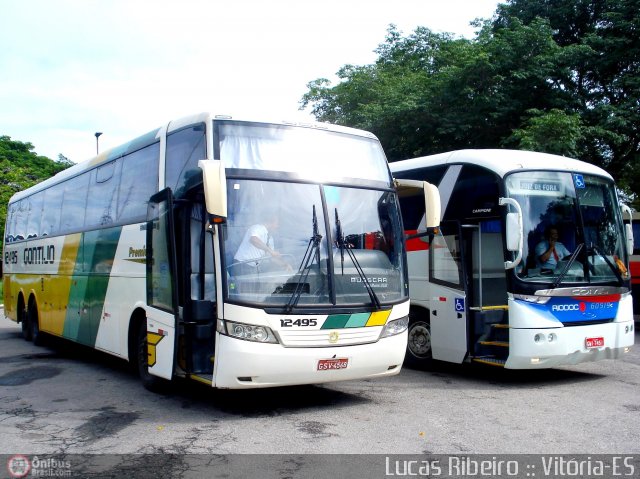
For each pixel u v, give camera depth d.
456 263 10.00
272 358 6.95
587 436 6.61
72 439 6.54
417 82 22.56
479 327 9.63
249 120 7.74
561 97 20.20
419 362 10.84
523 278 8.98
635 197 22.98
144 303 8.70
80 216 11.72
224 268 7.04
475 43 22.02
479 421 7.22
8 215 17.59
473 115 20.36
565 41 22.81
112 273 9.98
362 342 7.50
